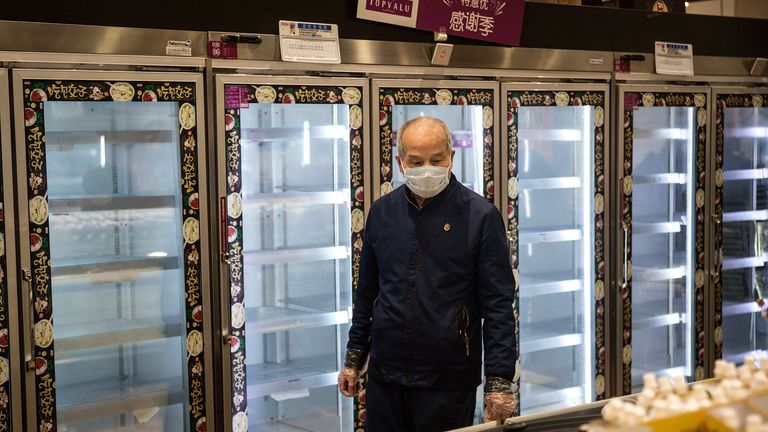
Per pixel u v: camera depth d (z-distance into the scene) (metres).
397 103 4.03
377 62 3.99
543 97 4.45
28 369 3.33
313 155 4.17
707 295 5.16
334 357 4.33
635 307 5.22
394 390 3.03
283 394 3.99
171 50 3.51
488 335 2.91
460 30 4.17
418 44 4.09
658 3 4.85
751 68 5.23
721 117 5.10
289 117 4.10
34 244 3.31
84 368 3.77
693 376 5.18
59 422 3.46
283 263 4.24
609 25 4.67
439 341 2.92
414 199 2.99
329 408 4.38
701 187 5.07
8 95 3.23
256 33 3.70
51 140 3.47
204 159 3.59
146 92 3.45
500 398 2.83
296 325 3.91
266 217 4.14
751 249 5.52
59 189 3.61
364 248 3.18
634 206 5.18
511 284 2.95
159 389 3.75
